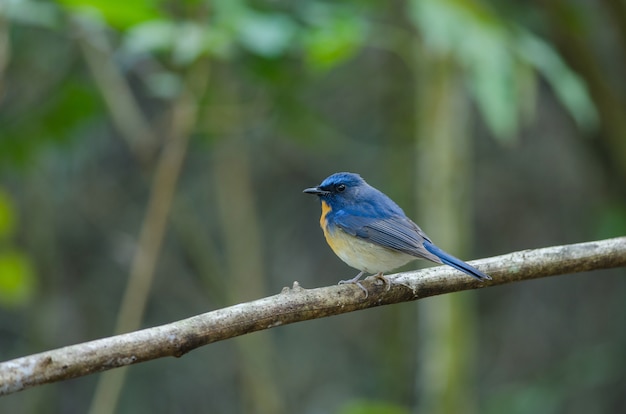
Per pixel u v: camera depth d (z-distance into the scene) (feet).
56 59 42.04
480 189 49.78
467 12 28.76
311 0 34.30
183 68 34.09
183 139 32.24
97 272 48.83
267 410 40.14
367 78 47.98
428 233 31.91
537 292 50.31
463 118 34.53
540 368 48.55
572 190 48.47
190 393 48.67
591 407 45.75
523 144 49.29
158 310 49.08
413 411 44.98
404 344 44.86
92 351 16.63
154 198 31.99
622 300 47.60
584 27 36.32
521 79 30.14
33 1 32.42
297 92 39.01
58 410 48.19
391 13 38.63
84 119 37.65
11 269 32.78
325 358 50.60
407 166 42.68
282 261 51.13
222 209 40.86
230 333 18.29
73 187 47.44
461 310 31.50
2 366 15.80
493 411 44.73
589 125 37.45
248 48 31.27
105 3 29.07
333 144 46.70
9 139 37.42
